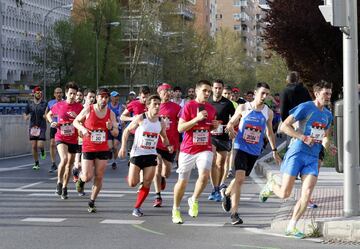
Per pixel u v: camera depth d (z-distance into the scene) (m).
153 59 89.12
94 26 87.56
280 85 91.50
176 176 22.52
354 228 11.11
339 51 37.88
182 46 92.38
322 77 37.50
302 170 11.51
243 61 134.00
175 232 11.95
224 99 17.09
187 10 113.88
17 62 111.31
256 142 13.01
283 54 39.03
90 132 14.48
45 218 13.52
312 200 15.41
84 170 14.55
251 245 10.64
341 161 11.96
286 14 37.72
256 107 13.05
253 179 21.77
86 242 10.82
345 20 11.80
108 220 13.34
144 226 12.62
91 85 88.12
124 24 86.56
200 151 12.97
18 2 59.34
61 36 90.38
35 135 24.73
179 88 23.59
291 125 11.42
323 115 11.47
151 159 13.92
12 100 76.00
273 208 15.27
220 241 11.02
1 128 31.69
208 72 107.75
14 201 16.17
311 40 37.94
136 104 19.08
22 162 28.27
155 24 86.38
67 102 17.22
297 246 10.56
